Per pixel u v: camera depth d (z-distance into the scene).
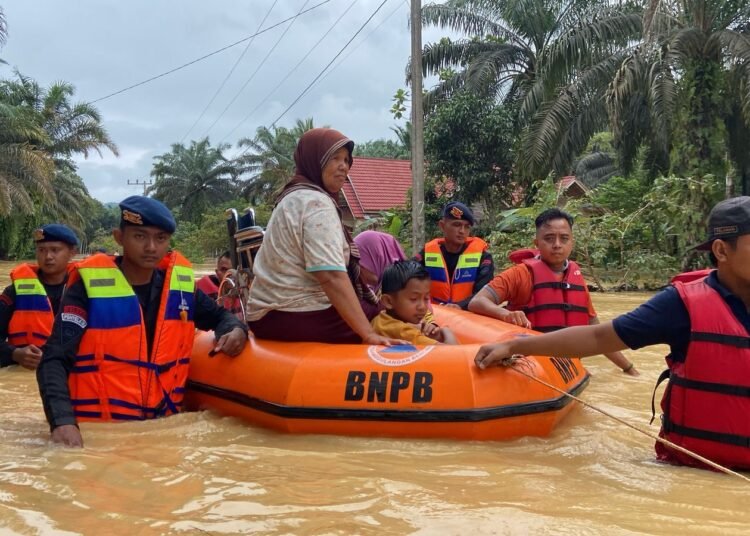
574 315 4.99
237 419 3.56
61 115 39.47
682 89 14.44
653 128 15.45
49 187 31.53
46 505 2.24
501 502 2.29
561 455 2.96
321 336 3.74
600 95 17.17
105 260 3.54
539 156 17.05
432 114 21.09
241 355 3.70
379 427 3.18
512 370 3.24
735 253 2.60
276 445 3.09
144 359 3.54
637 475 2.65
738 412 2.66
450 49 21.25
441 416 3.10
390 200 26.88
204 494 2.34
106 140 40.22
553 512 2.19
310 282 3.71
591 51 16.80
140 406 3.52
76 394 3.43
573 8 19.19
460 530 2.02
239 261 4.85
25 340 5.29
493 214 21.22
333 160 3.80
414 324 4.02
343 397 3.20
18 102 38.53
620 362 5.03
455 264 6.55
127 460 2.76
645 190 18.17
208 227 46.94
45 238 5.51
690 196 14.33
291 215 3.67
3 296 5.34
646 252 14.95
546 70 17.05
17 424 3.51
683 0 14.15
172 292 3.65
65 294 3.47
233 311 4.94
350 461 2.80
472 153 20.00
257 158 58.75
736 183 20.48
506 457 2.91
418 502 2.27
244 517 2.12
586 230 14.68
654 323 2.76
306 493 2.36
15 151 29.61
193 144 66.88
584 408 3.95
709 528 2.06
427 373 3.19
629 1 16.66
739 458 2.67
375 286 4.75
